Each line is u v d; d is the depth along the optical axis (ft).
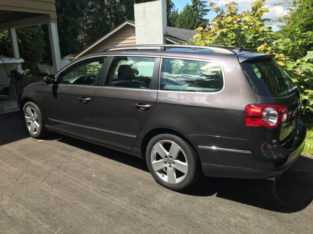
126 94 11.19
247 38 20.92
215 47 10.82
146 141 11.29
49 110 14.76
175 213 9.14
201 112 9.26
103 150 14.53
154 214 9.07
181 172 10.58
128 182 11.18
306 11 20.43
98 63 12.64
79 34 122.72
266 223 8.68
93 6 135.13
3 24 38.22
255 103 8.45
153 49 11.28
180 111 9.70
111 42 47.26
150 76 10.72
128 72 11.44
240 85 8.80
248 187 10.95
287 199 10.08
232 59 9.20
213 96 9.12
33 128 16.06
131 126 11.20
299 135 10.21
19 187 10.64
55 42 30.86
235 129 8.73
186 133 9.59
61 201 9.74
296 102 10.05
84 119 13.06
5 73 34.68
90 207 9.41
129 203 9.68
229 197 10.19
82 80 13.21
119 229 8.31
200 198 10.09
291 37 21.34
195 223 8.64
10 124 19.47
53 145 15.19
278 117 8.52
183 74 9.95
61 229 8.29
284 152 8.66
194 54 9.98
